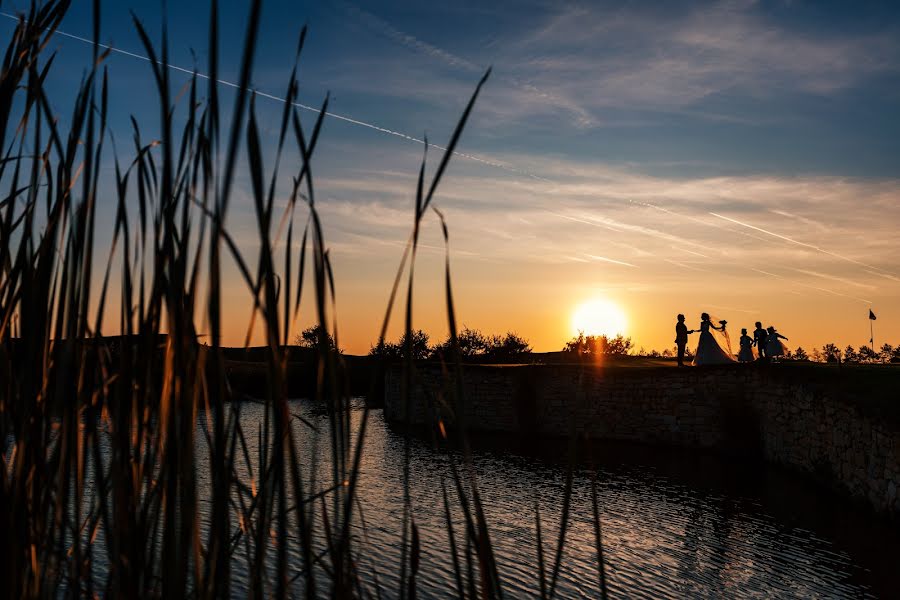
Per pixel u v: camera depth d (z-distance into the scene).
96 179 1.10
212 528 1.06
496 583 1.15
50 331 1.23
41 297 1.20
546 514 14.83
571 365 29.78
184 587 1.02
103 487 1.15
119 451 1.12
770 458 22.23
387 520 13.52
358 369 42.62
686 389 25.84
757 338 25.73
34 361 1.13
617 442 27.23
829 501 16.31
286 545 1.15
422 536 12.27
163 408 1.11
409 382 1.13
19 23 1.22
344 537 1.14
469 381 31.41
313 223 1.10
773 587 10.17
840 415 16.73
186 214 1.08
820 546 12.32
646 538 12.95
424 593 9.13
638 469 21.00
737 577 10.62
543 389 29.56
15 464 1.13
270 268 0.98
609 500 16.39
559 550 1.23
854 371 19.97
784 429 21.09
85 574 1.25
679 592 9.99
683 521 14.31
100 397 1.19
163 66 0.93
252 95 0.93
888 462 13.69
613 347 45.91
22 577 1.14
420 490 16.55
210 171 0.98
